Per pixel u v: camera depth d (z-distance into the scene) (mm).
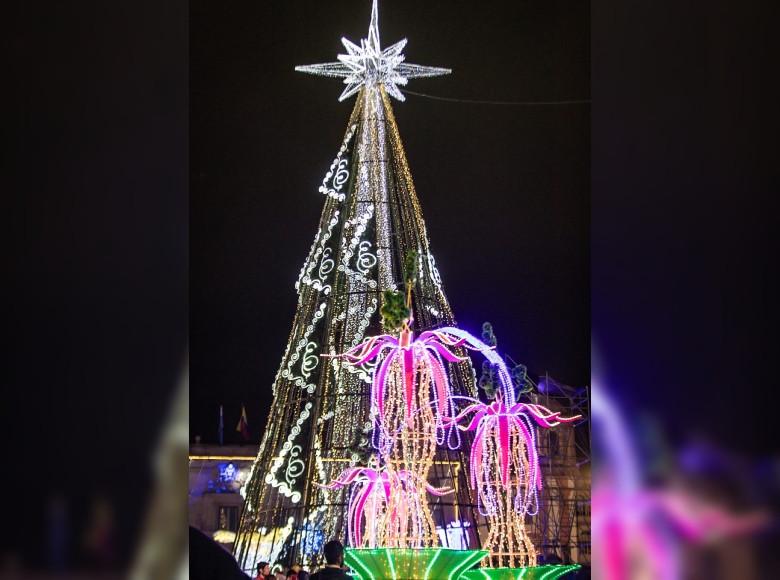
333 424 20188
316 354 22688
